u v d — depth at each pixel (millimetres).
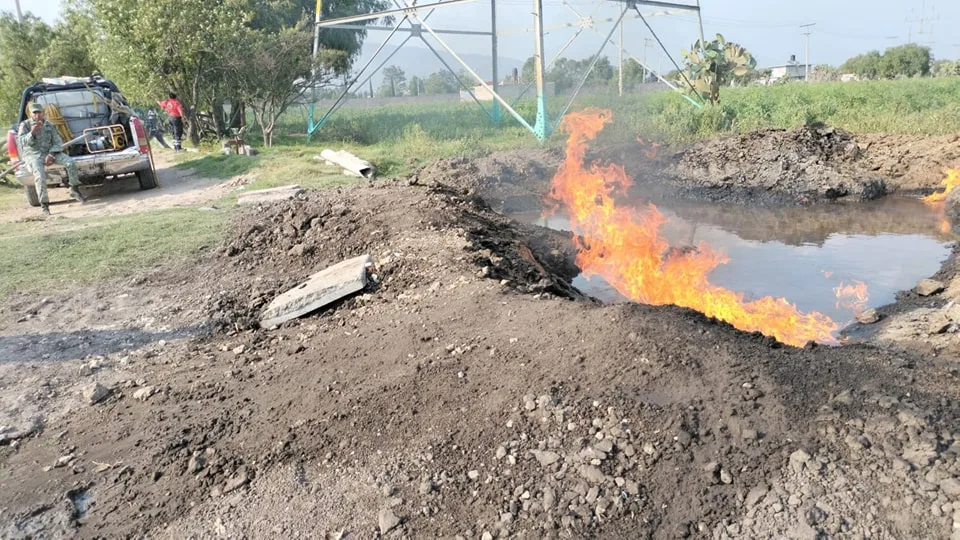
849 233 9773
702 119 16641
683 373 3498
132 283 6785
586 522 2863
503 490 3082
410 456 3387
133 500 3477
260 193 10617
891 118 15508
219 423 4008
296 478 3402
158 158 17312
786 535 2668
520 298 4867
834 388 3326
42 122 10891
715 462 2990
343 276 5844
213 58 17922
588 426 3295
